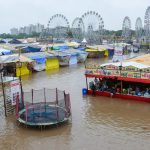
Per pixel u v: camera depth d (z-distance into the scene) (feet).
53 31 452.35
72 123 88.58
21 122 84.58
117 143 73.97
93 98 118.62
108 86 124.67
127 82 122.83
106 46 332.39
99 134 80.07
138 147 71.51
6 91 110.63
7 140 75.82
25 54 202.39
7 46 259.19
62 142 74.49
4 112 96.43
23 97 95.50
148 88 115.96
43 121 83.82
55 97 100.94
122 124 88.33
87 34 406.41
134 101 113.60
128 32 495.41
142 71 111.86
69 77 171.63
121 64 119.14
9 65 173.78
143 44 388.98
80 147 71.51
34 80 160.86
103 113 99.14
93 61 265.54
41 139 76.43
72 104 109.81
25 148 71.10
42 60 200.54
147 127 85.92
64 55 229.45
